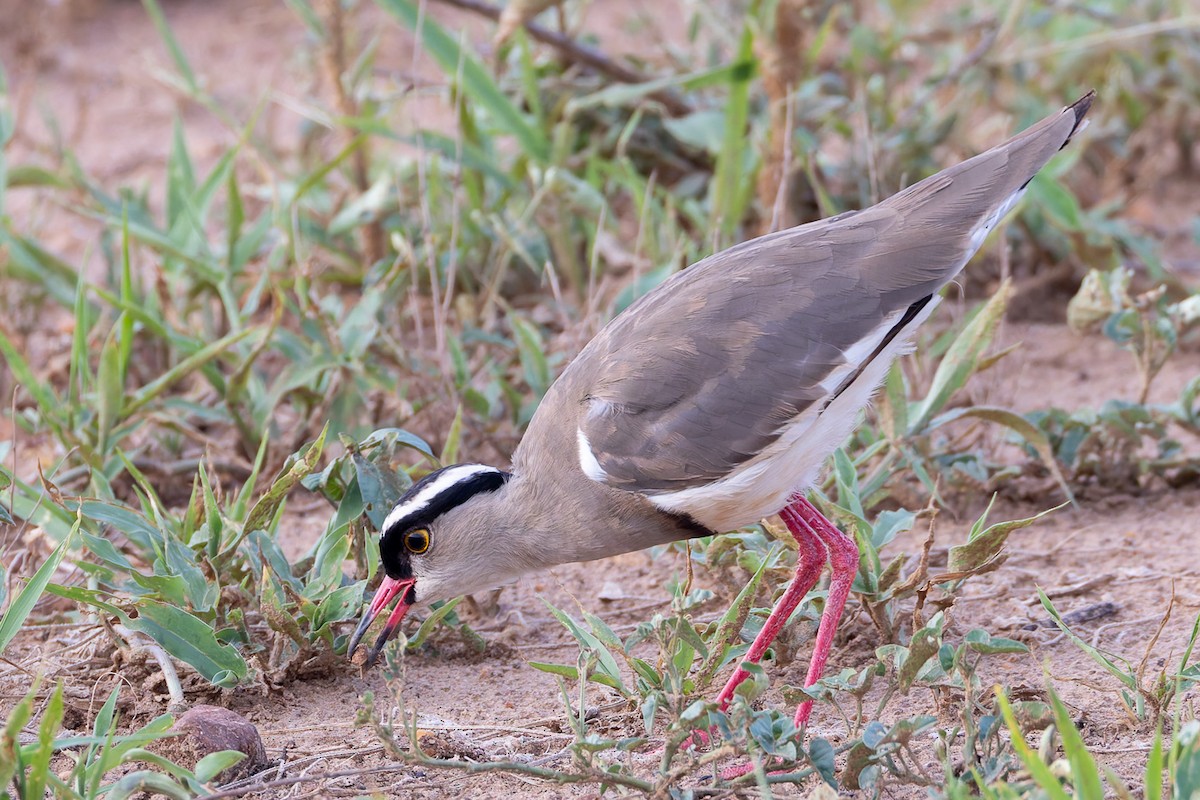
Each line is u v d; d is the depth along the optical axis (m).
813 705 9.21
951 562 9.00
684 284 9.46
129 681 9.50
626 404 9.12
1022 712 7.79
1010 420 11.34
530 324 14.05
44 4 23.58
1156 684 8.58
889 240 9.24
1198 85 18.45
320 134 17.62
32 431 12.66
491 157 16.11
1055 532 11.64
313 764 8.52
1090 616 10.16
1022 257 16.23
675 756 8.18
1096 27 18.78
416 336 14.55
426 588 9.67
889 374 11.06
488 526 9.56
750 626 9.50
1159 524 11.62
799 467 9.12
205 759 7.71
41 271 14.99
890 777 8.03
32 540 10.31
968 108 18.03
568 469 9.35
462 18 23.20
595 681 8.83
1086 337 15.20
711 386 9.01
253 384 13.04
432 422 13.01
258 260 16.09
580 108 15.99
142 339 14.46
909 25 19.80
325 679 9.74
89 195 16.31
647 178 16.77
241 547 9.92
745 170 15.54
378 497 10.06
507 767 7.54
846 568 9.09
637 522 9.33
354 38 18.72
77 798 7.43
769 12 14.84
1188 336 14.83
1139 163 18.20
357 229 16.12
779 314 9.07
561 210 15.05
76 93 22.28
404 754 7.46
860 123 15.71
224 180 15.34
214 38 24.28
